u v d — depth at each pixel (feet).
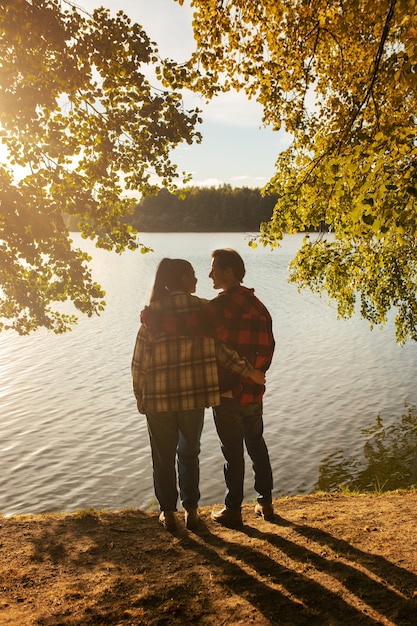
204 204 565.94
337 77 23.71
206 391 12.12
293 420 56.08
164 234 533.14
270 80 21.68
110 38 17.03
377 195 12.59
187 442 12.80
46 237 19.35
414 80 13.37
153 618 9.71
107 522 14.32
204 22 20.63
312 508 15.71
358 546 12.28
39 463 46.14
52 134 18.12
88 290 20.66
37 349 90.48
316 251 30.04
